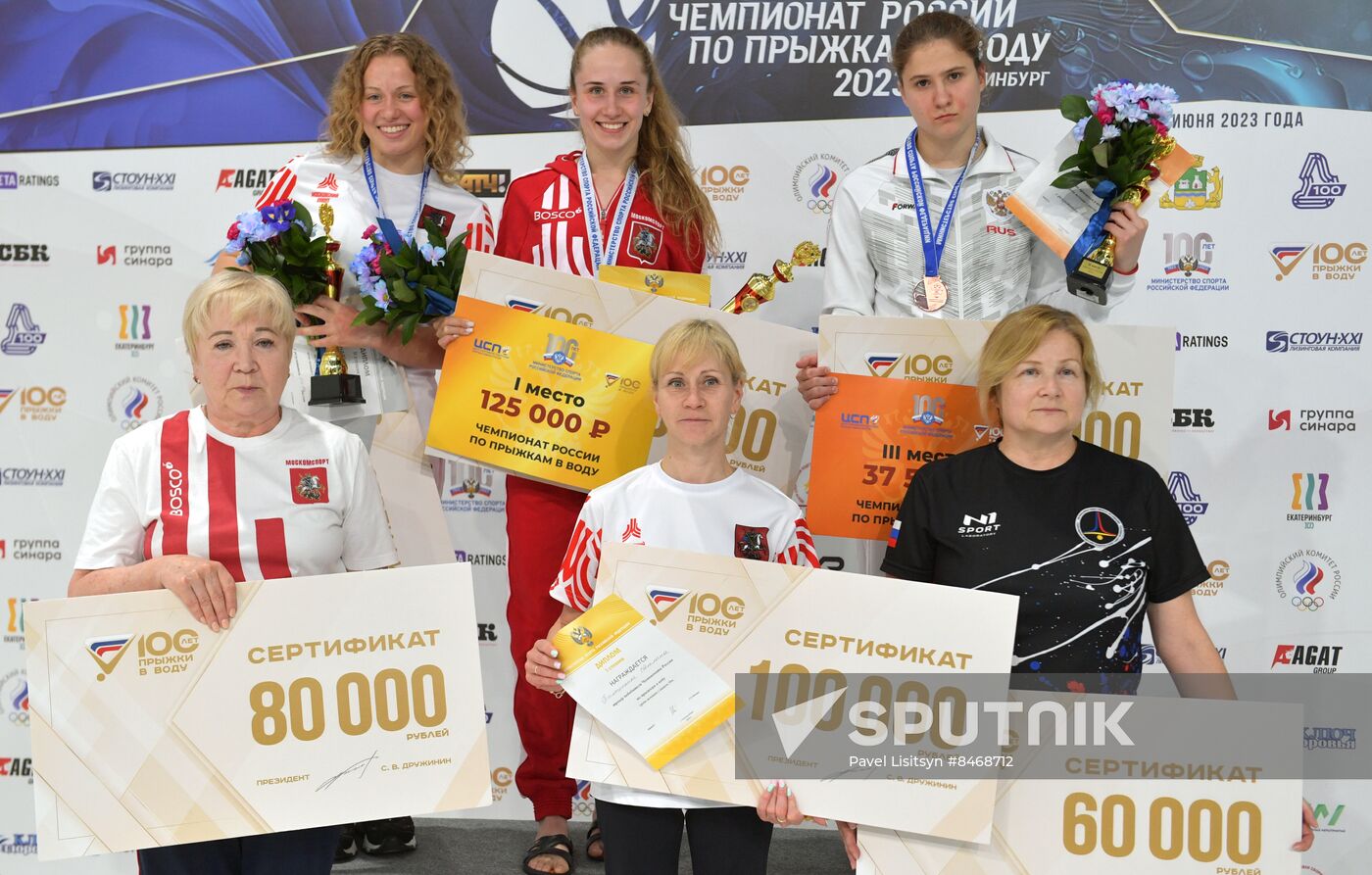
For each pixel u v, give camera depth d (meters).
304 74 3.44
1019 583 2.08
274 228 2.62
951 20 2.69
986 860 1.95
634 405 2.59
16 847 3.46
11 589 3.51
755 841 2.05
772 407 2.61
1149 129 2.48
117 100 3.46
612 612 2.04
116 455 2.02
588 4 3.39
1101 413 2.48
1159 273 3.37
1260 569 3.38
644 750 1.96
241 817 1.88
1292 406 3.35
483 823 3.22
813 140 3.40
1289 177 3.31
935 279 2.69
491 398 2.62
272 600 1.91
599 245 2.86
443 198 2.92
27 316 3.51
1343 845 3.34
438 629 1.95
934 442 2.50
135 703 1.87
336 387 2.65
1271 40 3.29
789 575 2.00
